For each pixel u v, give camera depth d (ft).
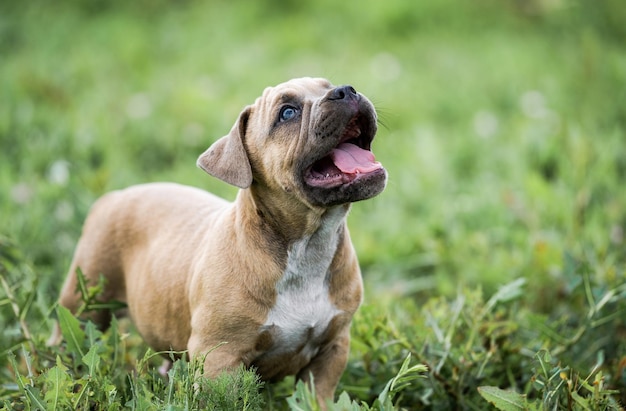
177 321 24.77
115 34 66.03
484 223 38.32
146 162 46.37
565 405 22.29
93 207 28.43
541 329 26.55
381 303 30.17
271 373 24.36
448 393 24.95
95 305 26.37
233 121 48.73
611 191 39.19
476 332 26.43
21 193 38.45
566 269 27.66
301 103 23.30
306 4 73.05
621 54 58.59
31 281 27.50
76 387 23.27
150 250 26.04
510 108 54.24
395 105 52.60
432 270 36.17
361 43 65.82
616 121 48.67
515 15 71.72
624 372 25.05
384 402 21.27
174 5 74.02
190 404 20.62
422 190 42.24
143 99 52.80
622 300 26.96
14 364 21.89
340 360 24.36
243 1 73.87
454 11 71.36
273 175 23.20
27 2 71.77
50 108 51.67
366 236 37.11
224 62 61.11
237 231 23.34
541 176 41.34
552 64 60.18
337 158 22.86
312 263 23.29
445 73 59.93
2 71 57.26
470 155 46.78
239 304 22.81
